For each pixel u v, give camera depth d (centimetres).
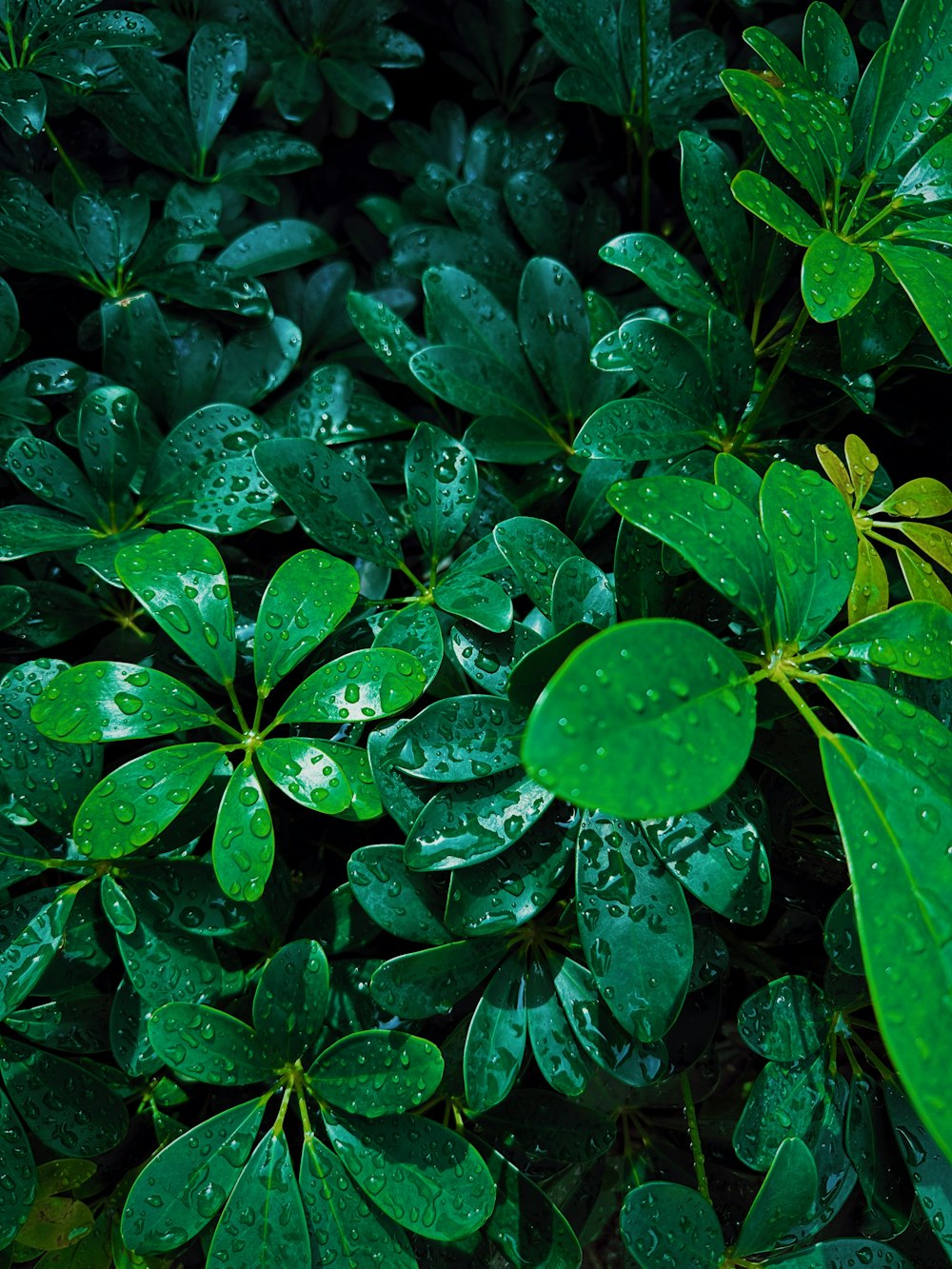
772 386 65
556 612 58
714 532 52
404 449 73
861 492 61
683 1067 64
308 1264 56
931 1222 60
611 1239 75
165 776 56
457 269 71
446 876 60
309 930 64
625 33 77
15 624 68
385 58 81
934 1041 45
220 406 68
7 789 60
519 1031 59
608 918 56
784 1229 58
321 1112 59
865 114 64
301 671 67
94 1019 64
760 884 56
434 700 64
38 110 66
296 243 77
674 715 47
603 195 80
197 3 80
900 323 63
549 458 71
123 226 74
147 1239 56
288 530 70
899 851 48
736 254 67
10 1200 59
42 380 70
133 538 65
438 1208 57
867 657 53
